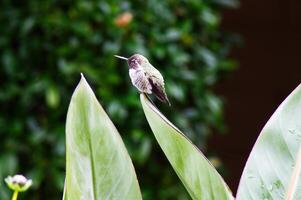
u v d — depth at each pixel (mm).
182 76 7512
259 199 2541
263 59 11398
